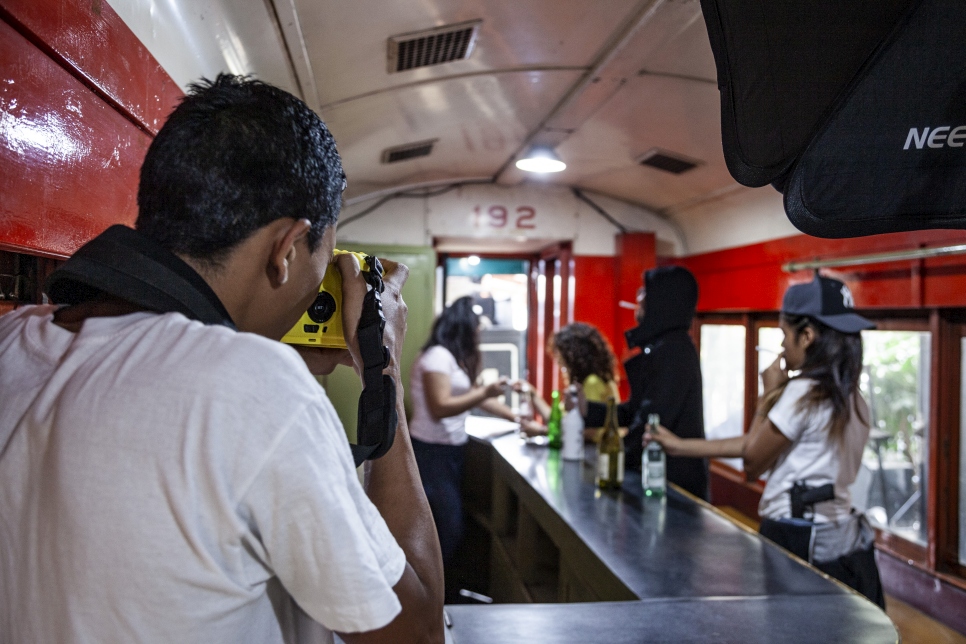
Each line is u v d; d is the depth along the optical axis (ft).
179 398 1.57
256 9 5.90
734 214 14.90
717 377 17.12
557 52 8.27
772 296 14.10
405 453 2.23
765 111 2.94
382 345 2.21
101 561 1.54
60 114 3.14
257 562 1.67
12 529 1.65
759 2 2.92
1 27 2.57
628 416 9.23
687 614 4.32
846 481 6.42
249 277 1.90
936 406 10.71
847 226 2.97
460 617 4.22
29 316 1.95
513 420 11.56
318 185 1.95
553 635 3.97
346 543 1.63
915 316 11.26
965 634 10.30
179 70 5.24
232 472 1.56
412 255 15.74
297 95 8.13
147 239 1.79
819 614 4.34
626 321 16.97
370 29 6.98
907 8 2.84
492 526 10.50
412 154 12.78
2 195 2.59
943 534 10.84
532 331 20.15
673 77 8.89
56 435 1.60
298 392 1.65
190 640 1.58
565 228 17.04
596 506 6.84
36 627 1.62
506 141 12.66
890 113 2.90
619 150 12.95
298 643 1.96
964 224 2.93
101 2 3.59
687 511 6.69
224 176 1.77
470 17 7.09
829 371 6.25
